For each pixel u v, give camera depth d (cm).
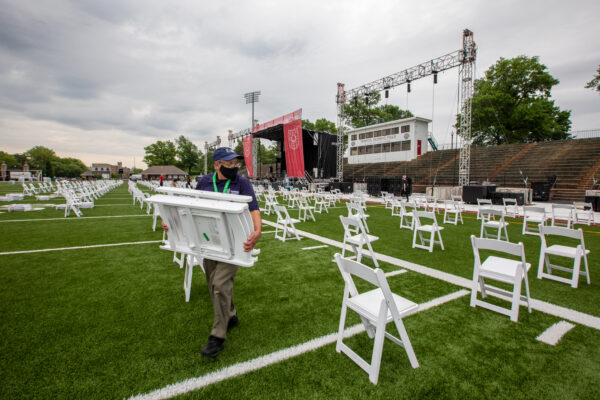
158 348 228
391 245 609
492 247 295
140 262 462
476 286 313
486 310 305
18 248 543
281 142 3678
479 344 241
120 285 364
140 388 184
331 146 3331
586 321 283
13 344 230
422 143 3102
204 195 192
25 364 205
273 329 262
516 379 199
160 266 444
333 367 208
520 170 2103
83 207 1189
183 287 360
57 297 325
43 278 386
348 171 3466
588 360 221
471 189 1535
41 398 174
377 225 867
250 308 306
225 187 228
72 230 721
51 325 262
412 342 244
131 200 1634
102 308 299
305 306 312
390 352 229
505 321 281
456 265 467
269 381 193
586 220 941
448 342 244
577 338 252
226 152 226
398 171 2903
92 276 396
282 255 524
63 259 474
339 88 2275
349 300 223
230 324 262
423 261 489
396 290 359
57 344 231
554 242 649
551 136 3183
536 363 217
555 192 1731
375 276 185
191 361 213
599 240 673
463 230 794
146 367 205
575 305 320
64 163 9962
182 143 8281
